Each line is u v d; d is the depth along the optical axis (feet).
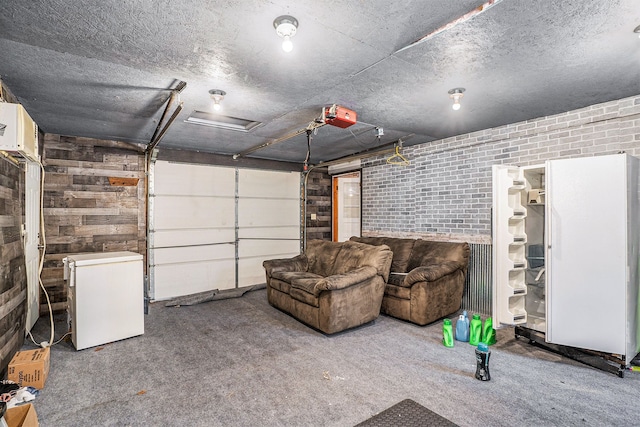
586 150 10.44
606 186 8.30
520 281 10.62
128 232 15.38
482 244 13.26
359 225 21.17
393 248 15.23
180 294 16.71
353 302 11.29
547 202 9.12
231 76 8.08
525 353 9.49
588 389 7.47
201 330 11.56
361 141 15.55
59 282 13.65
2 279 8.10
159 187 16.14
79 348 9.73
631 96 9.48
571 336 8.77
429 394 7.31
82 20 5.68
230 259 18.40
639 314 8.87
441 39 6.32
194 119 12.19
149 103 10.00
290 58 7.13
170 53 6.91
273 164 20.15
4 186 8.26
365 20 5.66
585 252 8.57
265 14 5.50
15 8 5.31
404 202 16.75
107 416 6.59
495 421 6.32
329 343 10.30
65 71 7.76
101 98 9.56
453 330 11.37
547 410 6.66
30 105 10.13
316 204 21.98
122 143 15.19
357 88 8.86
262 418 6.50
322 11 5.41
